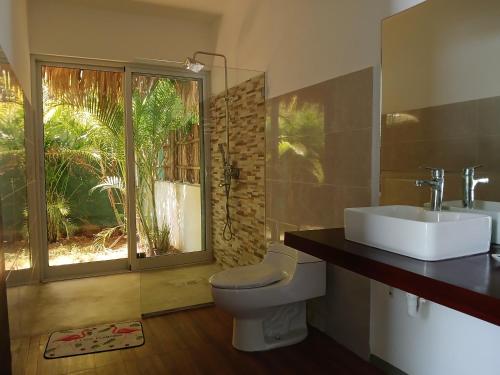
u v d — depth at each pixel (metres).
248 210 3.36
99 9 3.63
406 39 1.91
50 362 2.22
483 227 1.40
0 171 1.52
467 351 1.68
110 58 3.69
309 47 2.57
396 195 1.99
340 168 2.35
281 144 2.93
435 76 1.80
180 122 3.60
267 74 3.08
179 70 3.52
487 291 1.00
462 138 1.70
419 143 1.88
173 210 3.63
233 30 3.61
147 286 3.33
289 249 2.46
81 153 3.90
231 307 2.23
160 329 2.65
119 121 3.99
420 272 1.17
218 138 3.60
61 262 3.89
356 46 2.19
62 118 3.80
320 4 2.45
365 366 2.17
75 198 3.91
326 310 2.53
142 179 3.57
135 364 2.19
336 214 2.39
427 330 1.86
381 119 2.05
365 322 2.22
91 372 2.12
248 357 2.26
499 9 1.55
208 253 3.75
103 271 3.97
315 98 2.54
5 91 1.74
